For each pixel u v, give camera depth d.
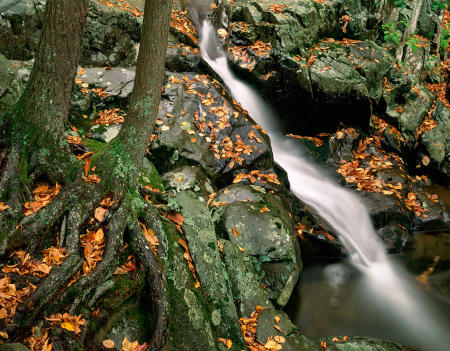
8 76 5.00
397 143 8.79
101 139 5.45
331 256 6.22
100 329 3.06
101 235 3.61
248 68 8.11
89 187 3.76
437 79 10.78
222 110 6.45
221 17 8.86
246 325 4.05
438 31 11.52
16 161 3.73
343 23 9.43
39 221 3.43
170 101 6.16
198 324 3.53
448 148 8.92
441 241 7.01
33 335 2.79
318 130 8.68
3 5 5.76
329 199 7.19
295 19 8.54
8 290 2.99
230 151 6.08
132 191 4.00
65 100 3.96
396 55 10.30
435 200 7.88
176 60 6.97
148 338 3.26
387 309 5.31
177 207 4.29
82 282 3.14
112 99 6.07
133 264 3.59
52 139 3.92
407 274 6.15
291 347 3.90
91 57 6.42
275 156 7.88
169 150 5.67
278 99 8.31
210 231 4.26
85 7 3.75
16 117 3.88
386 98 9.00
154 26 3.57
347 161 8.18
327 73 8.16
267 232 4.90
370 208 6.96
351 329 4.87
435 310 5.38
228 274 4.32
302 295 5.38
